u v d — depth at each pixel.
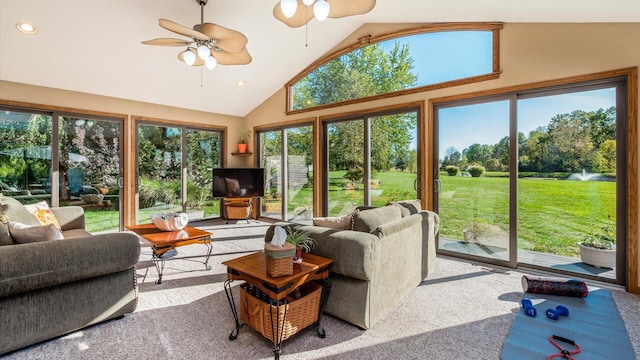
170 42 2.90
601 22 2.77
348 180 4.84
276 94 5.84
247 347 1.83
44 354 1.75
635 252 2.63
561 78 2.98
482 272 3.16
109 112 4.76
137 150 5.09
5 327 1.68
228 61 3.41
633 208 2.65
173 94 5.13
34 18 3.11
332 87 5.00
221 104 5.84
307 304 1.89
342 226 2.34
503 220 3.40
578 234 3.00
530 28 3.16
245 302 1.96
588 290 2.42
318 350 1.79
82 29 3.36
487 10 3.07
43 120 4.23
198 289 2.72
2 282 1.59
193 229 3.38
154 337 1.93
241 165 6.52
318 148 5.14
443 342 1.88
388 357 1.73
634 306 2.38
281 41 4.44
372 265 1.95
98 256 1.94
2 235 1.94
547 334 1.77
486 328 2.04
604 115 2.85
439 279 2.96
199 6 3.37
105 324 2.09
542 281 2.37
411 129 4.11
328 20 4.25
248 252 3.90
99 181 4.70
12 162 4.03
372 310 2.02
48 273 1.74
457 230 3.74
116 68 4.15
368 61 4.54
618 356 1.55
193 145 5.89
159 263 3.42
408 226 2.52
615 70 2.71
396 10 3.65
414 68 4.08
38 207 3.20
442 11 3.38
